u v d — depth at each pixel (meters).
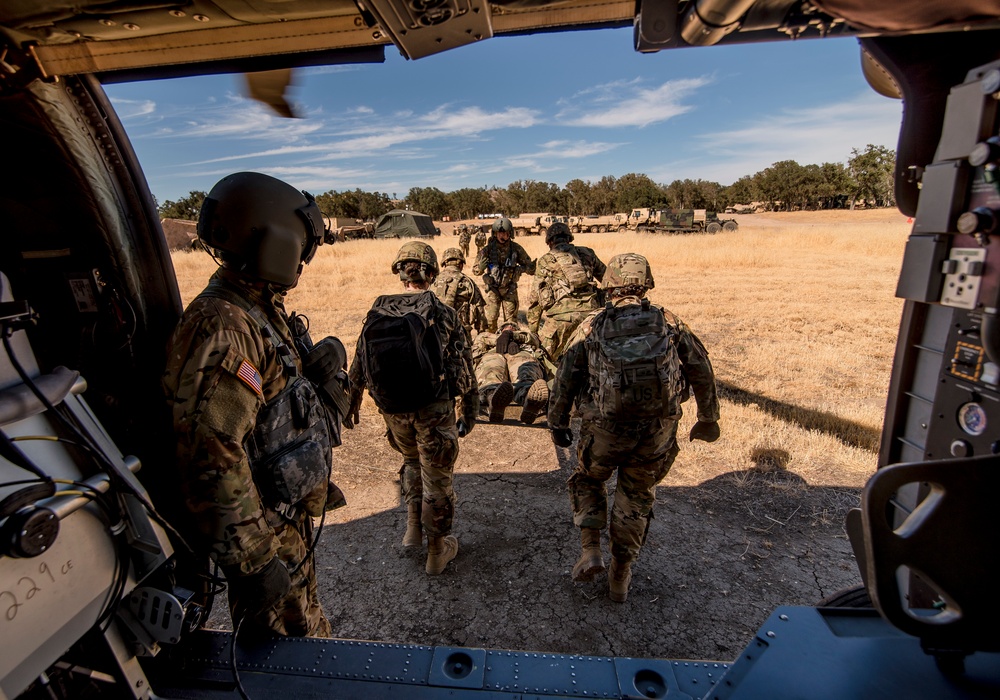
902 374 1.57
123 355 1.63
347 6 1.03
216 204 1.58
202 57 1.22
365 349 2.73
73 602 1.21
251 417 1.54
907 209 1.40
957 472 1.09
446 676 1.58
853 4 0.93
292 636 1.95
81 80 1.43
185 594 1.57
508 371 4.86
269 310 1.76
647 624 2.67
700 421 2.90
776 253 17.45
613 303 2.74
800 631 1.31
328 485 2.15
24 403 1.14
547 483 4.00
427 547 3.30
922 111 1.33
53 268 1.60
